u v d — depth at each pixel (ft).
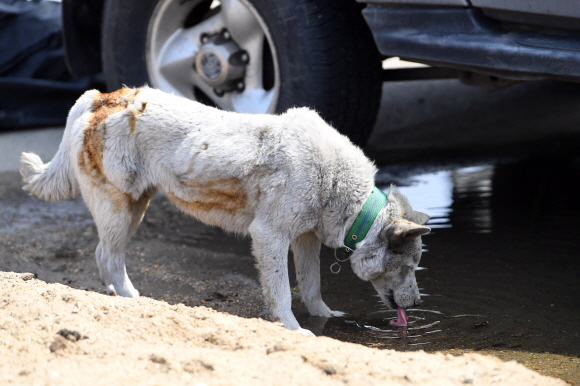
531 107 33.47
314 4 19.99
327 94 20.74
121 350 10.54
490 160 27.32
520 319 13.98
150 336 11.23
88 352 10.52
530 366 11.59
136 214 15.66
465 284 16.16
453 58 16.79
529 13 15.08
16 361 10.18
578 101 33.50
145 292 16.42
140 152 14.49
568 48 14.47
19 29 34.94
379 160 28.50
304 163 13.74
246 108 22.43
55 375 9.56
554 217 20.45
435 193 23.61
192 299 15.92
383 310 15.23
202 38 22.84
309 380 9.50
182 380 9.45
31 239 20.92
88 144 14.47
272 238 13.97
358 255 14.46
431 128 32.17
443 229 20.13
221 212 14.73
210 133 14.20
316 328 14.26
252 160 13.93
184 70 23.30
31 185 15.75
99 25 27.40
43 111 35.29
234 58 22.16
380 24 18.47
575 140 28.81
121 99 14.71
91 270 18.20
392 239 13.93
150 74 23.80
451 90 36.42
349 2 20.48
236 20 21.52
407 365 10.23
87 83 35.12
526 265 17.06
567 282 15.85
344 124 21.86
